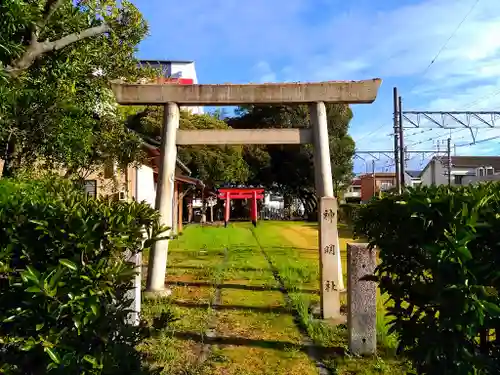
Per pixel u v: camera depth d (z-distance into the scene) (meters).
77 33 5.70
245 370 4.30
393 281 3.04
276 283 8.62
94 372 2.46
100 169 11.72
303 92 7.52
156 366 4.22
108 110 8.56
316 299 7.24
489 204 2.36
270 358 4.65
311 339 5.28
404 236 2.66
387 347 4.77
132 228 2.60
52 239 2.47
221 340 5.22
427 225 2.47
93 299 2.39
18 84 4.85
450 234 2.27
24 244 2.47
